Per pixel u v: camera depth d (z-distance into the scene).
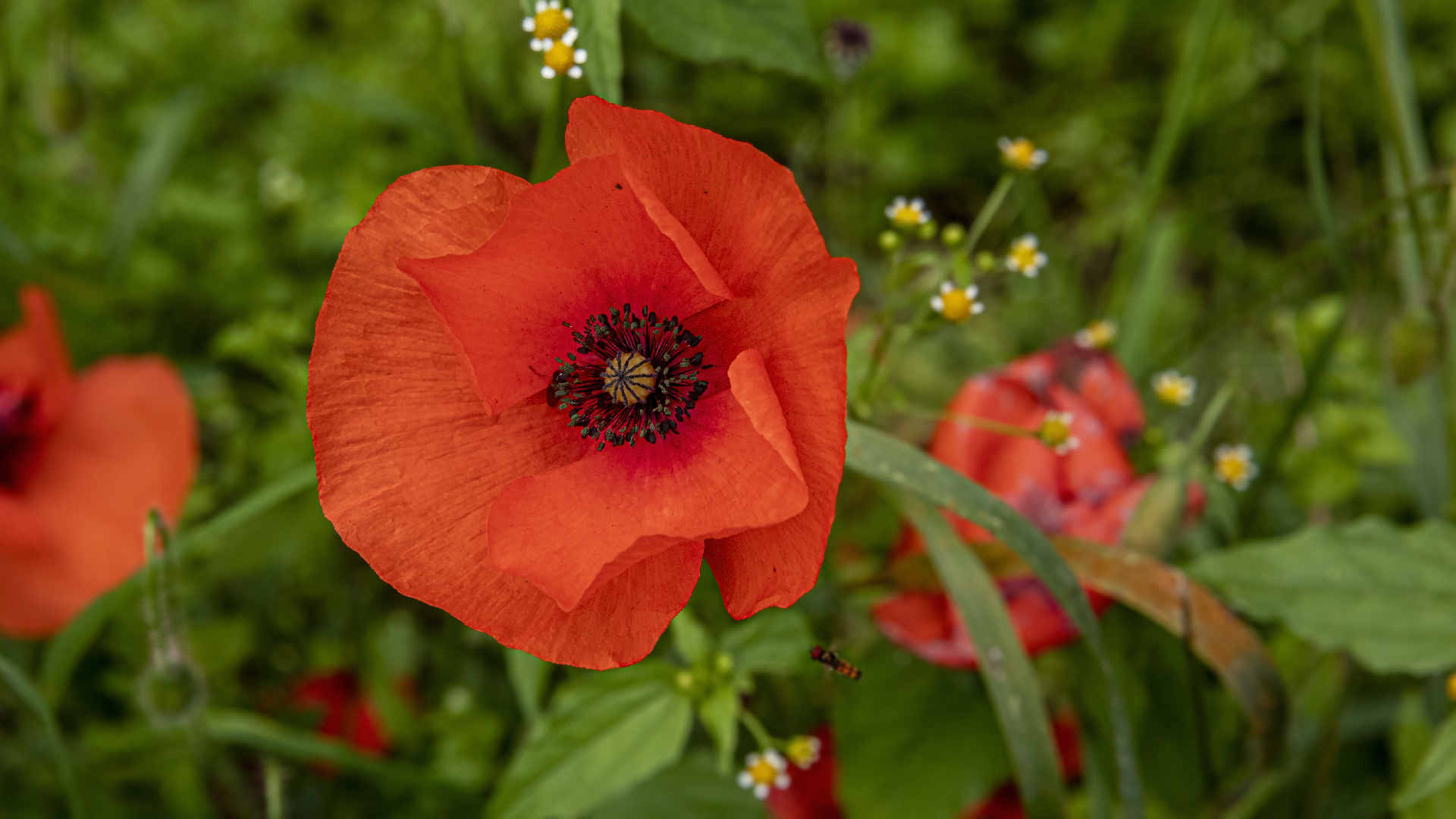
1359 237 0.41
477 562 0.30
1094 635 0.33
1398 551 0.35
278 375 0.40
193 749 0.38
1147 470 0.39
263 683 0.45
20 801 0.41
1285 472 0.42
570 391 0.31
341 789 0.42
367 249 0.29
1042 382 0.37
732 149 0.28
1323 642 0.34
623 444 0.30
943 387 0.42
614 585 0.30
